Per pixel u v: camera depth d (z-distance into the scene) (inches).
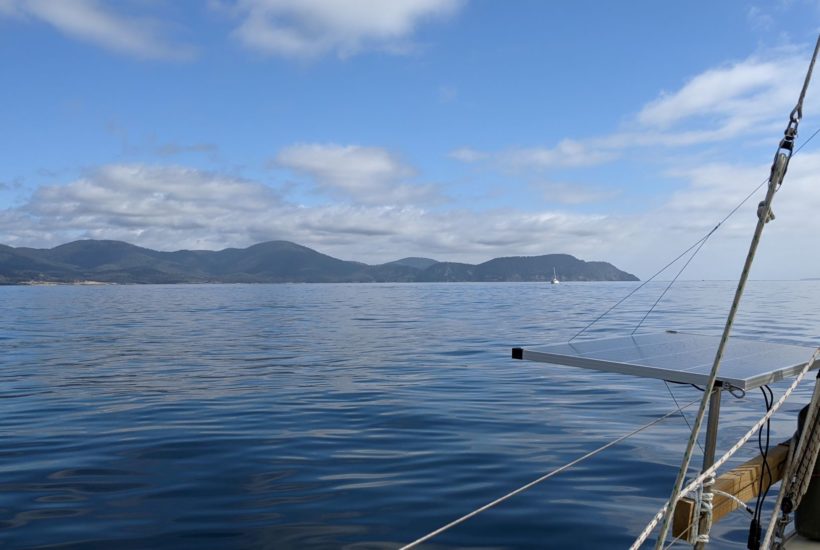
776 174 86.4
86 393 548.4
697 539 121.2
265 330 1301.7
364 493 279.6
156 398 520.7
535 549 221.5
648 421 423.2
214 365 740.0
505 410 462.9
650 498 273.4
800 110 88.0
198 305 2642.7
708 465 137.0
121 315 1908.2
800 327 1218.0
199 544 223.9
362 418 436.1
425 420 429.1
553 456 338.6
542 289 6161.4
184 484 292.0
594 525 243.8
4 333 1250.6
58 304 2770.7
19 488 287.3
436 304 2593.5
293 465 322.7
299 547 221.9
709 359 137.3
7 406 490.3
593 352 145.2
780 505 139.3
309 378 631.2
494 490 283.6
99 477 303.4
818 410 134.4
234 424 418.9
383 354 843.4
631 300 2856.8
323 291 5871.1
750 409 456.4
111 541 227.1
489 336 1108.5
